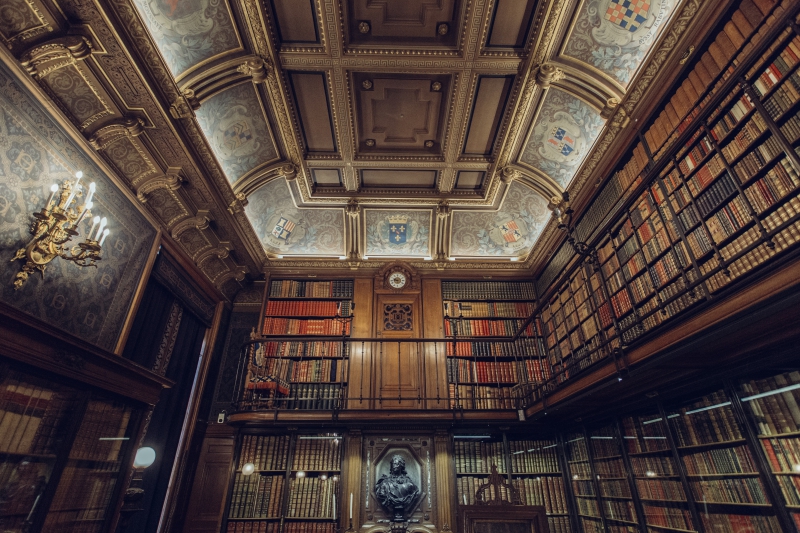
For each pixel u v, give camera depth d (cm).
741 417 303
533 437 589
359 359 646
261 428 582
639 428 424
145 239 464
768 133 265
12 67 282
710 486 329
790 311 228
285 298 700
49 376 249
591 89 443
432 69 471
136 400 332
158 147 434
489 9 405
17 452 229
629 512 427
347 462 561
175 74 392
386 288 713
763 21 271
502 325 680
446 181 657
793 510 263
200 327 645
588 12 399
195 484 600
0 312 213
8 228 288
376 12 419
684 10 328
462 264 737
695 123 260
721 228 302
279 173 614
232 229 594
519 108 508
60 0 290
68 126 336
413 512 536
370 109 538
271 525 527
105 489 300
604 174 487
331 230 747
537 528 380
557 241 623
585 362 503
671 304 346
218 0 375
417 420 550
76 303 361
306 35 434
